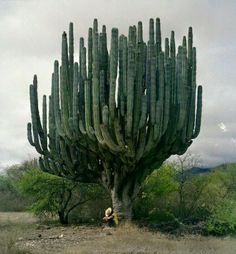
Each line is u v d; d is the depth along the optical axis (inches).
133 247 528.4
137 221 850.8
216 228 690.2
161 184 933.8
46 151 808.9
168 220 871.1
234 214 695.7
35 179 916.0
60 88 754.8
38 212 932.6
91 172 805.2
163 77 707.4
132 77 675.4
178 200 967.6
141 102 693.9
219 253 491.5
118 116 696.4
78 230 753.6
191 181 979.9
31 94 801.6
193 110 767.7
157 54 730.8
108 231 708.7
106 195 954.1
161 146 751.7
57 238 650.2
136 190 779.4
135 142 709.9
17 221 935.7
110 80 682.8
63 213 914.7
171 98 740.0
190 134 764.6
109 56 714.2
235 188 1090.7
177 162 1006.4
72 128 735.1
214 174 1054.4
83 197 948.0
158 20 735.1
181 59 737.0
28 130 808.9
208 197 983.6
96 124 694.5
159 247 529.0
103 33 733.3
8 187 1401.3
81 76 744.3
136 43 703.7
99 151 746.2
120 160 748.6
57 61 765.3
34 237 656.4
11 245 516.1
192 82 764.0
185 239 611.8
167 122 712.4
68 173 814.5
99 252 498.0
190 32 760.3
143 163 761.0
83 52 739.4
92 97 710.5
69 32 751.7
